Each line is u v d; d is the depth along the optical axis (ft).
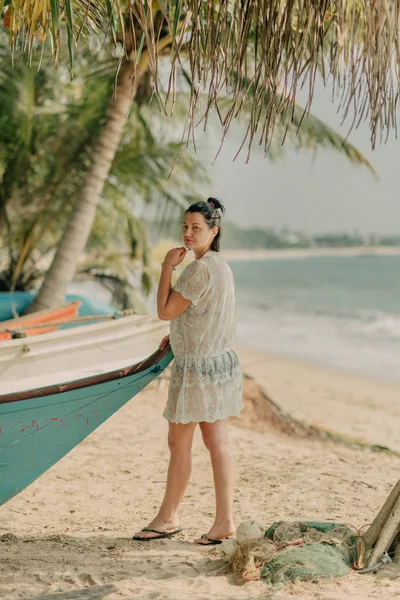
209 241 13.05
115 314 19.80
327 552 11.71
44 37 12.50
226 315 12.85
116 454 20.38
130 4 10.28
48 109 34.30
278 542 12.13
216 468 12.97
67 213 35.12
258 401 28.04
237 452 21.27
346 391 45.85
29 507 15.52
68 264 29.73
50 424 12.28
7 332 18.43
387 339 77.97
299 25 10.59
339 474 18.76
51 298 29.35
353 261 252.21
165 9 10.20
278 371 54.08
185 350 12.80
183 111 33.42
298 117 32.86
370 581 11.14
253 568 11.34
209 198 13.14
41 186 34.30
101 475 18.25
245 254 326.03
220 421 13.07
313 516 14.96
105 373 12.82
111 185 35.91
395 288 157.28
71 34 10.51
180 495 13.51
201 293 12.50
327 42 12.38
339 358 63.93
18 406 11.85
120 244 38.40
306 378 50.96
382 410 39.19
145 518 14.88
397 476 19.13
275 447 22.38
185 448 13.29
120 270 37.45
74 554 12.35
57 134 33.63
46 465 12.45
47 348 15.70
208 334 12.69
